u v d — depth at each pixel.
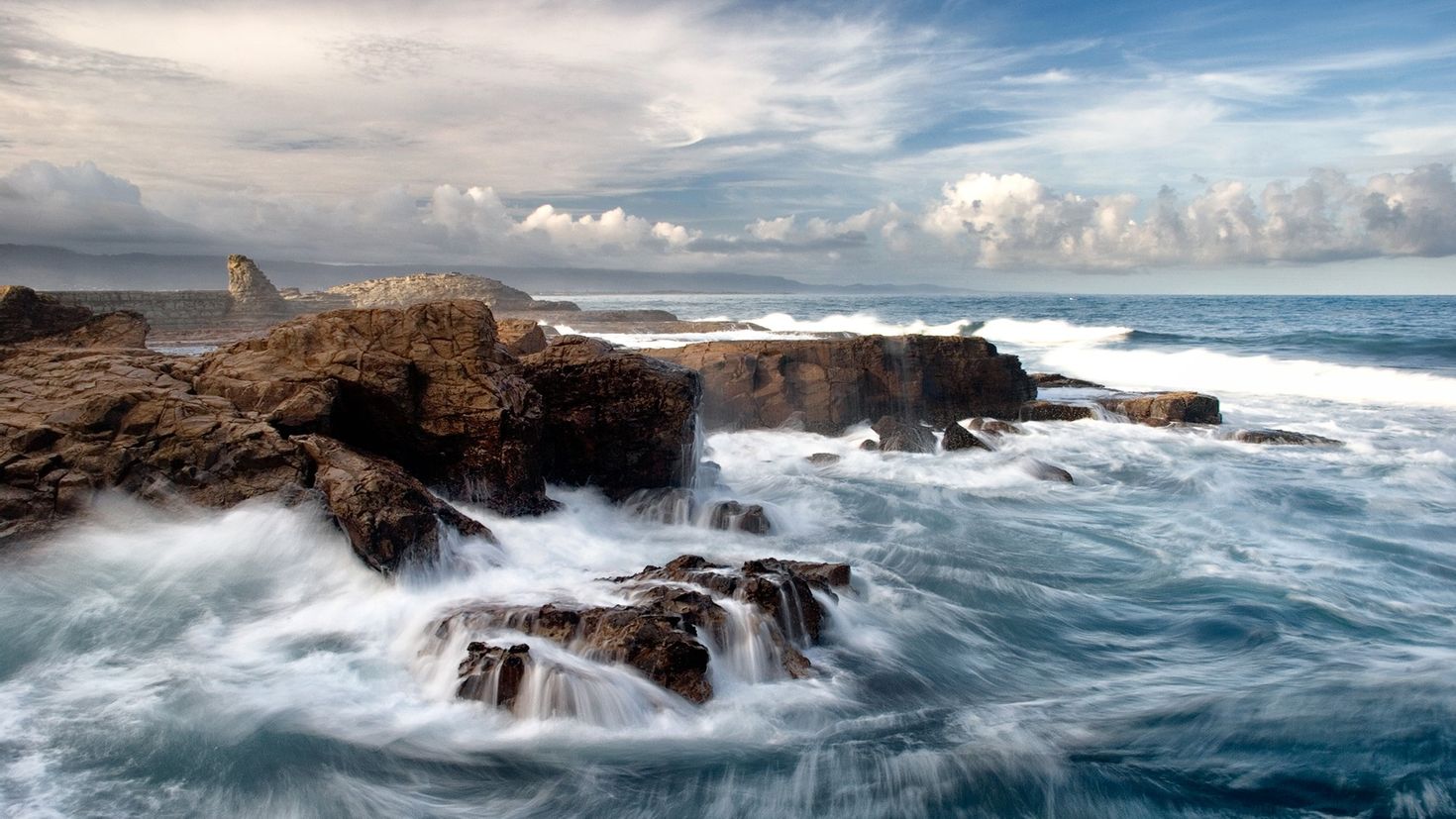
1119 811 7.53
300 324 15.04
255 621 10.64
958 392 26.41
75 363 14.59
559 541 13.80
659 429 16.52
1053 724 8.88
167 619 10.50
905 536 15.63
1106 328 68.75
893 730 8.71
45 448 12.11
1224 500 18.14
